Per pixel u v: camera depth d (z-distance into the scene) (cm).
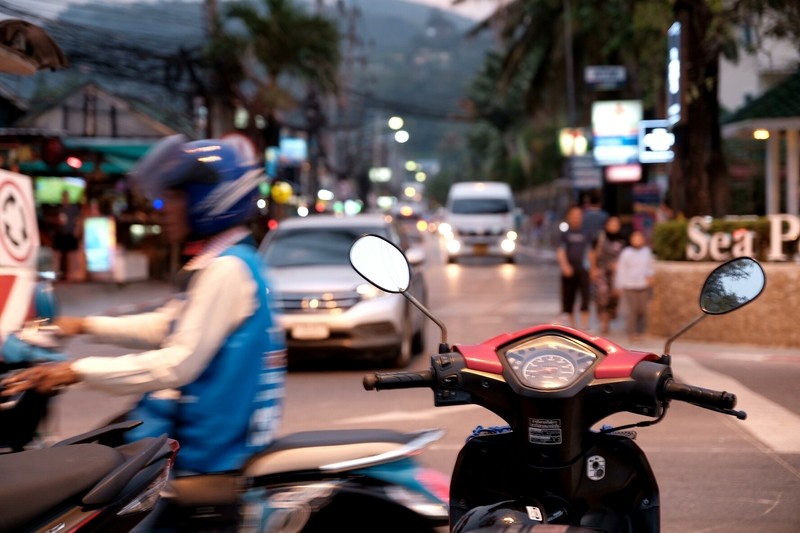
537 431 350
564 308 1795
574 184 3803
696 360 1416
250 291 396
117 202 3531
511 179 8319
